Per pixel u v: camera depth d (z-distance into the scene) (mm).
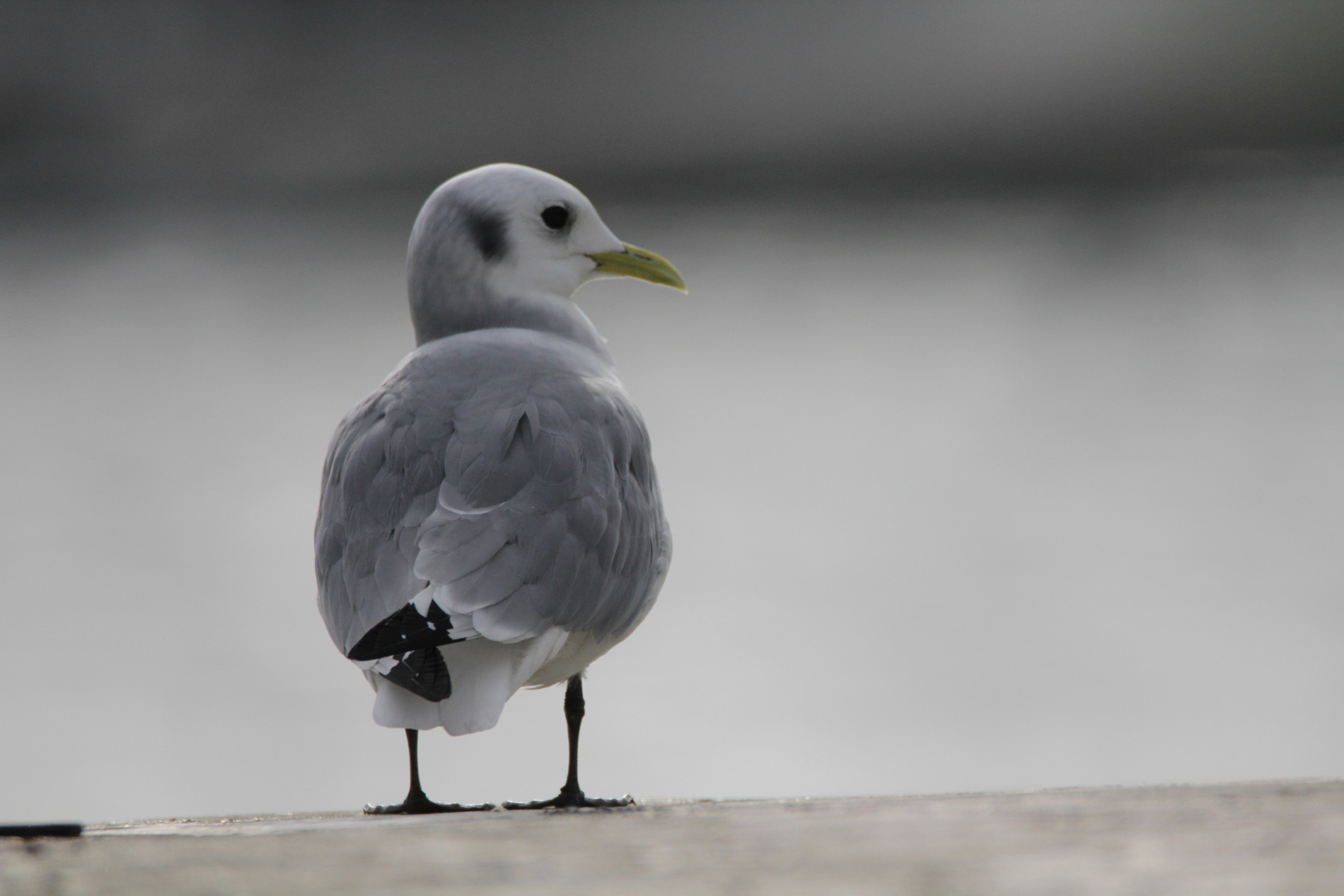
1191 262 51812
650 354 36188
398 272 53656
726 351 36719
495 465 5770
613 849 3828
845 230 66125
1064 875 3330
